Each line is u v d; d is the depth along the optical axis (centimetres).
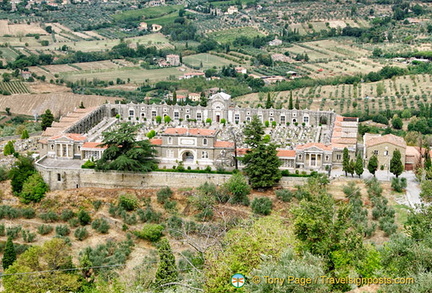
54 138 19988
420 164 18100
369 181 16938
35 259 13012
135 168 17900
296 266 7869
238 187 16850
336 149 18650
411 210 11000
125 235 16112
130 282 11712
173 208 17000
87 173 18600
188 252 13162
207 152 19038
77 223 16788
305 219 10012
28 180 18175
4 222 17062
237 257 9100
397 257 8856
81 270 13350
